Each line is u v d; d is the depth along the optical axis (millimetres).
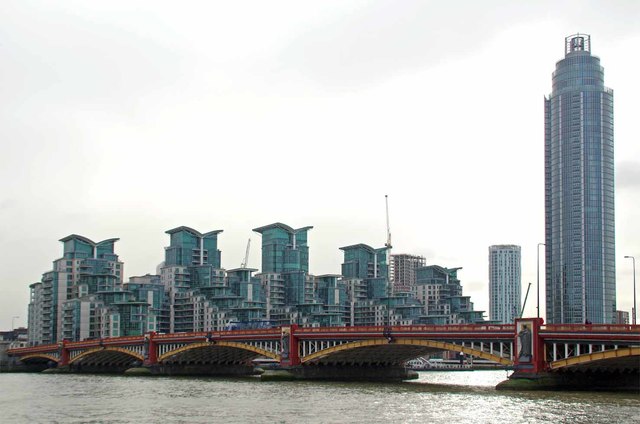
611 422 94562
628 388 143250
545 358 139625
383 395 136000
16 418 110812
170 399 136375
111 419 107938
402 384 169125
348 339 173875
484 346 157500
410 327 161375
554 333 136750
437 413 107438
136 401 133875
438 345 156500
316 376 186875
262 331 194750
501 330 145875
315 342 184750
